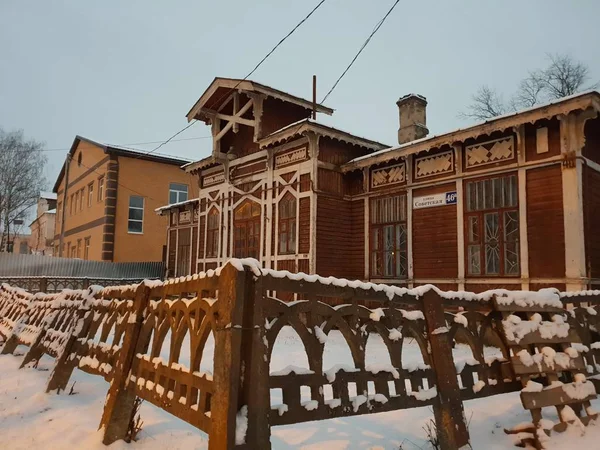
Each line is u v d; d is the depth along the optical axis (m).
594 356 5.31
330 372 3.44
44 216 44.00
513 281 9.72
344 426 4.68
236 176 16.17
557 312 4.97
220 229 16.50
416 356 8.21
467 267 10.65
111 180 25.39
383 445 4.17
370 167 13.30
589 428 4.27
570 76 32.31
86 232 28.48
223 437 2.75
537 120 9.34
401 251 12.29
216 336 3.07
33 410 5.27
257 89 14.78
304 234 13.06
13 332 8.85
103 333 5.49
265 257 14.34
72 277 21.45
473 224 10.68
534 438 4.04
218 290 3.20
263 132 15.12
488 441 4.28
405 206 12.25
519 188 9.78
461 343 9.38
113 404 4.28
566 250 8.89
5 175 35.19
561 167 9.14
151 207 26.55
